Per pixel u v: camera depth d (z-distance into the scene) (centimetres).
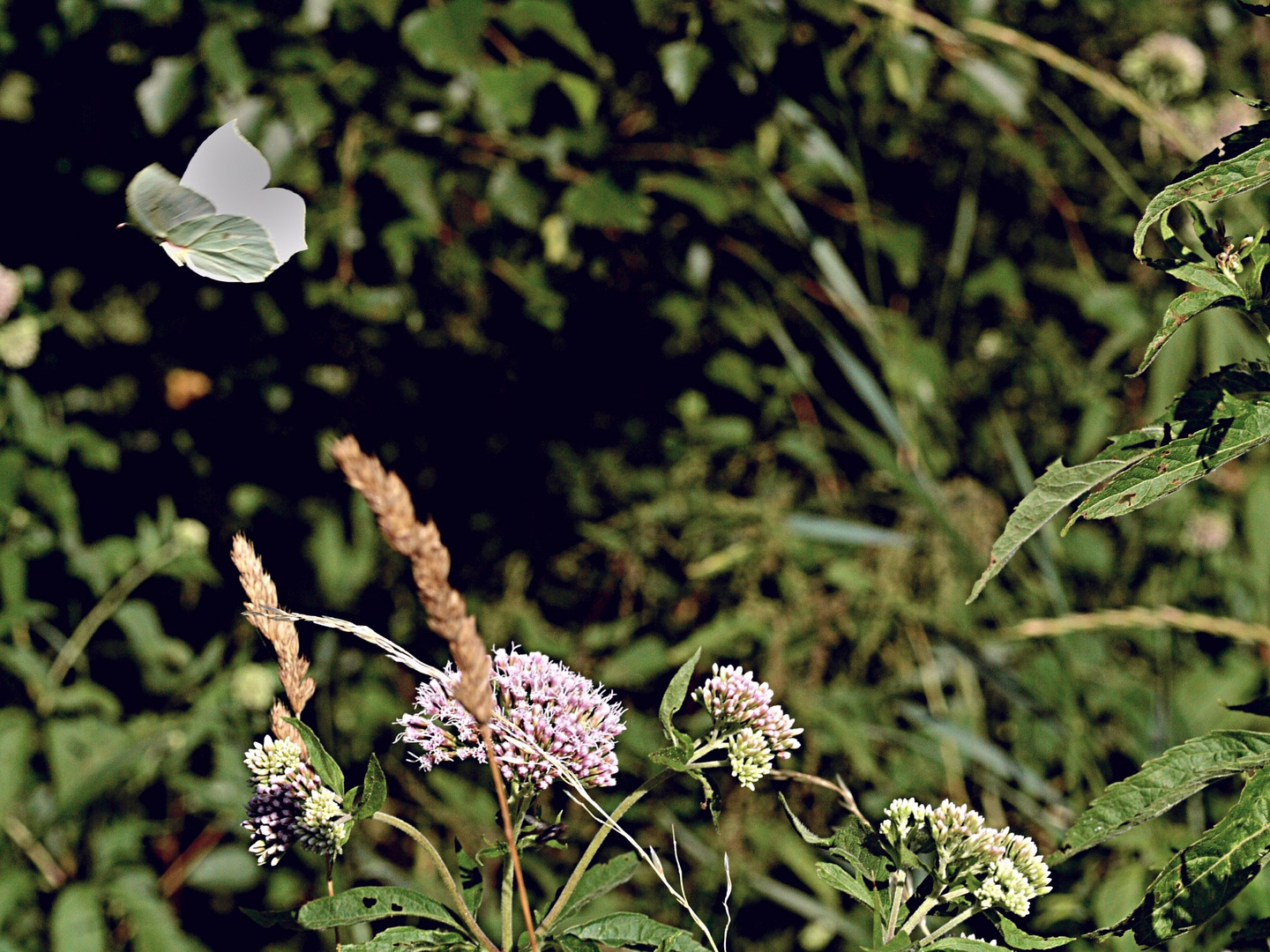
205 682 156
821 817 136
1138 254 79
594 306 159
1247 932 80
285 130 136
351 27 135
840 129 154
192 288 159
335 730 156
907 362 156
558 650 155
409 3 137
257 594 81
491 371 163
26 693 149
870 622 142
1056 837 121
